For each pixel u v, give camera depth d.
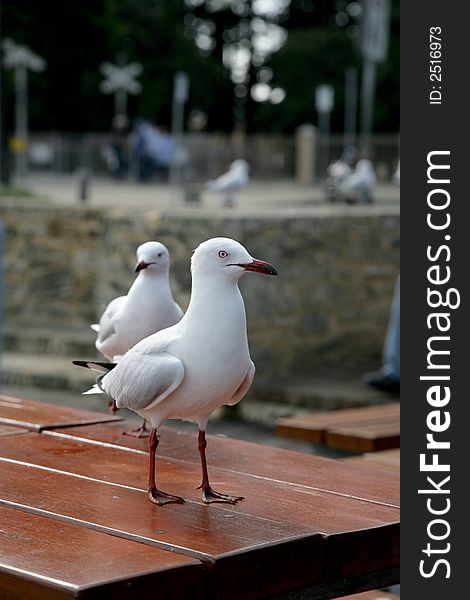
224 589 2.65
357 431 5.53
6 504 3.10
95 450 3.83
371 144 22.67
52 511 3.02
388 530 3.04
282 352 9.89
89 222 11.63
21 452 3.77
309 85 47.16
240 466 3.67
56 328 11.73
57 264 11.84
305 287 10.02
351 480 3.55
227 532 2.87
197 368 2.99
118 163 26.97
